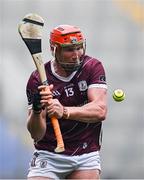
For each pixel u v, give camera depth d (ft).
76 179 45.24
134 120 94.22
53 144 45.29
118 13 97.91
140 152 92.43
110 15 97.91
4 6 95.91
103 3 98.07
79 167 45.29
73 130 44.73
